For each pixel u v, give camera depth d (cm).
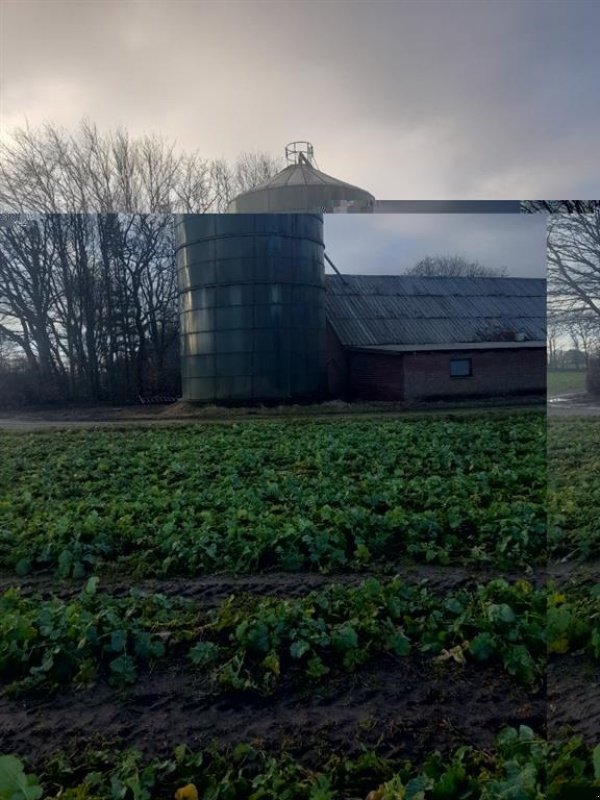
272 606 355
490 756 307
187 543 387
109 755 303
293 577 378
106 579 379
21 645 331
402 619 350
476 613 351
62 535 392
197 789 290
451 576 377
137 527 397
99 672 327
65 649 327
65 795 282
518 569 379
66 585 377
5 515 407
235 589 369
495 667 334
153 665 328
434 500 406
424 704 323
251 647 332
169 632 339
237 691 323
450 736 314
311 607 354
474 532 394
